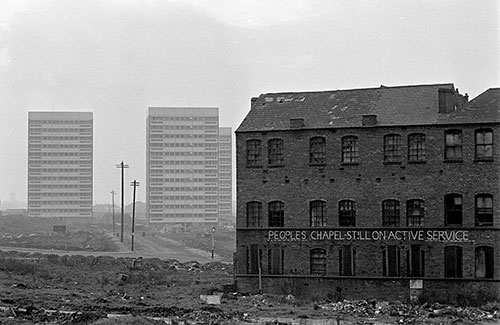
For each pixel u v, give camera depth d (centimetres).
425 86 6981
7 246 14575
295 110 7094
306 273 6756
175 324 4862
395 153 6544
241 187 6988
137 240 18150
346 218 6669
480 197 6294
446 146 6400
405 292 6444
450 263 6341
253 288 6906
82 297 6531
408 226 6469
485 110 6362
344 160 6700
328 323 5078
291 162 6844
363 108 6862
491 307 5938
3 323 4800
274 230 6862
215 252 15200
